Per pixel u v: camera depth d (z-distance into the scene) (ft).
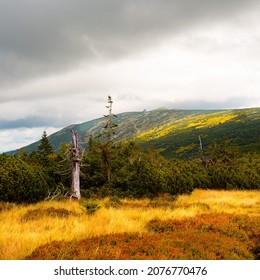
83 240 30.35
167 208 61.52
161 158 135.85
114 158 107.04
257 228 40.93
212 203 75.20
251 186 126.11
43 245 28.27
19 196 68.54
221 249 30.53
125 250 27.45
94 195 90.38
